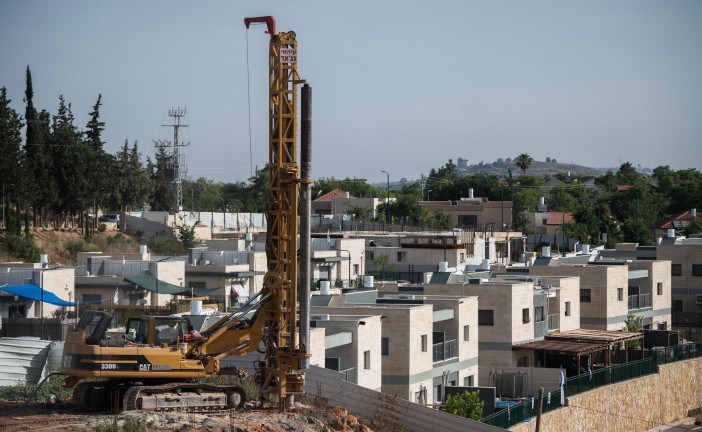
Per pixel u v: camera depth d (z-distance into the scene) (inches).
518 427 3334.2
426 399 3754.9
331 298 3927.2
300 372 2546.8
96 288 4793.3
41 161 7234.3
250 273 5497.1
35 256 6441.9
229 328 2465.6
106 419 2229.3
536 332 4576.8
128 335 2449.6
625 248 7194.9
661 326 6013.8
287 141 2495.1
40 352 2915.8
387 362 3651.6
